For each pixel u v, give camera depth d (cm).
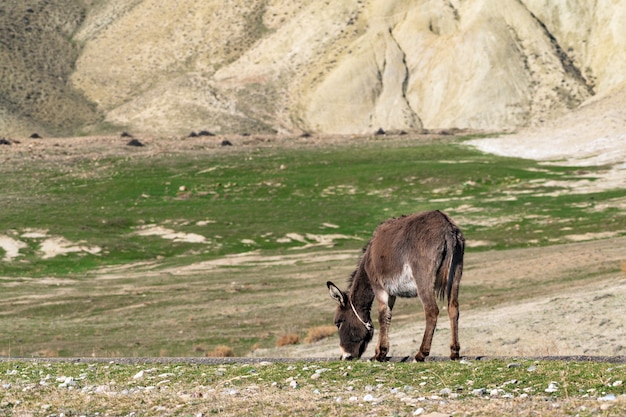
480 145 18500
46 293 7906
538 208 12394
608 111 19088
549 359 2025
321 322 5862
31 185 14925
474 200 13300
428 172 15388
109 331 6000
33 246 10662
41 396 1891
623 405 1398
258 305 6681
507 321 4469
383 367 1959
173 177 15762
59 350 5356
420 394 1650
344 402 1608
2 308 7150
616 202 12412
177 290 7750
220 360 2400
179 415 1609
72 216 12462
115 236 11412
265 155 17900
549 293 5584
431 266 1942
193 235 11500
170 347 5331
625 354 3478
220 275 8744
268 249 10856
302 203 13700
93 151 18025
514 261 7681
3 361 2653
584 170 15088
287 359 2355
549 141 18000
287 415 1541
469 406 1496
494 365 1875
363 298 2142
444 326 4775
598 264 6831
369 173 15575
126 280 8700
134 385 2000
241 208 13338
